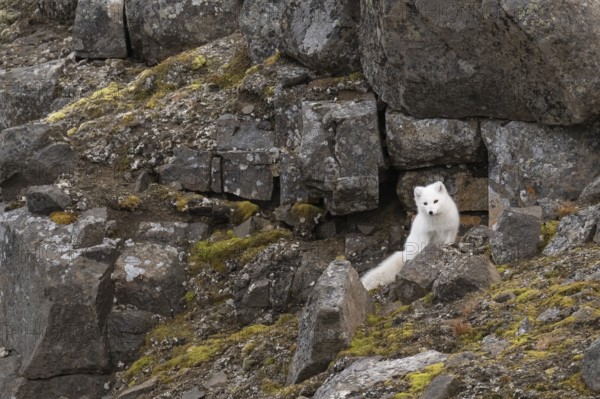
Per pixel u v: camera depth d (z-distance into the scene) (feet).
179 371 126.72
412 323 109.29
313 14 156.04
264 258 141.18
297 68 159.53
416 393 89.30
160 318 141.18
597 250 113.60
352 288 113.80
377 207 148.56
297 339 116.16
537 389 84.94
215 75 172.04
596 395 82.43
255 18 169.27
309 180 146.10
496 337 99.25
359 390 92.89
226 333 136.26
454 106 141.90
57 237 144.36
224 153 154.92
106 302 140.15
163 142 159.74
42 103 190.60
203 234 149.59
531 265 116.37
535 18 130.82
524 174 139.64
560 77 132.77
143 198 152.76
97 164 160.25
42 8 219.00
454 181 146.00
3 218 150.00
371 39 147.13
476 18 134.62
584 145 138.10
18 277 145.69
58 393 137.49
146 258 143.95
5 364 142.82
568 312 98.43
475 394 86.28
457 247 127.95
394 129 145.18
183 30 191.21
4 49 211.00
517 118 140.36
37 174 158.81
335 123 145.79
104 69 193.77
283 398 102.94
